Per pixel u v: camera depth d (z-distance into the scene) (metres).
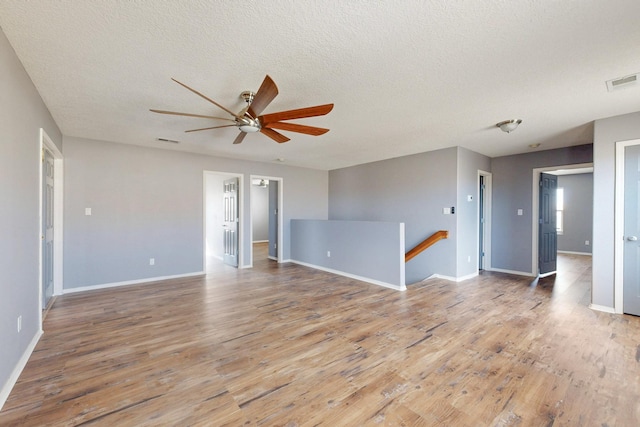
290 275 5.31
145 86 2.53
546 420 1.63
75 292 4.16
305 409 1.73
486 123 3.57
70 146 4.16
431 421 1.62
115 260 4.54
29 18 1.65
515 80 2.44
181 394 1.86
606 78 2.39
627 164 3.19
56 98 2.78
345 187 6.94
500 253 5.60
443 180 4.93
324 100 2.85
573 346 2.50
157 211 4.93
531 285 4.55
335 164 6.60
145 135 4.12
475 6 1.57
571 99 2.82
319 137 4.25
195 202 5.34
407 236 5.50
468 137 4.22
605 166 3.31
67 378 2.02
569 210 8.15
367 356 2.35
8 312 1.89
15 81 2.01
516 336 2.70
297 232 6.54
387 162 5.92
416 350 2.44
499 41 1.90
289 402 1.79
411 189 5.45
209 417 1.65
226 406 1.75
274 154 5.48
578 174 7.97
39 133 2.64
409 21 1.70
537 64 2.18
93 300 3.79
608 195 3.30
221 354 2.38
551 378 2.03
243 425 1.59
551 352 2.40
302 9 1.59
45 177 3.39
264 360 2.28
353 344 2.56
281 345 2.54
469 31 1.79
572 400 1.80
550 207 5.46
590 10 1.59
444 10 1.60
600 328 2.87
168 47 1.96
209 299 3.86
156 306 3.57
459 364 2.22
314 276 5.23
